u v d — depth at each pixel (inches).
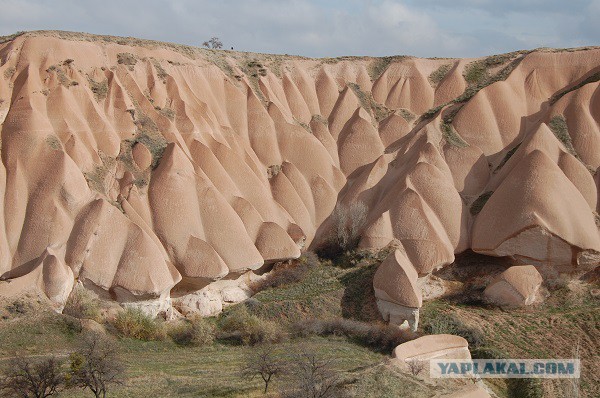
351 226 1825.8
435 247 1686.8
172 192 1669.5
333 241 1831.9
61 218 1540.4
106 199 1604.3
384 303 1563.7
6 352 1235.9
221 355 1344.7
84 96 1777.8
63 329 1339.8
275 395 1058.7
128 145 1774.1
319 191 1988.2
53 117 1697.8
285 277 1731.1
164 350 1376.7
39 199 1562.5
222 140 1939.0
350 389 1069.1
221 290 1664.6
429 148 1923.0
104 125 1756.9
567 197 1690.5
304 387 1006.4
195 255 1598.2
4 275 1491.1
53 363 1074.1
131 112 1822.1
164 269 1528.1
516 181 1728.6
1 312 1332.4
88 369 1050.1
